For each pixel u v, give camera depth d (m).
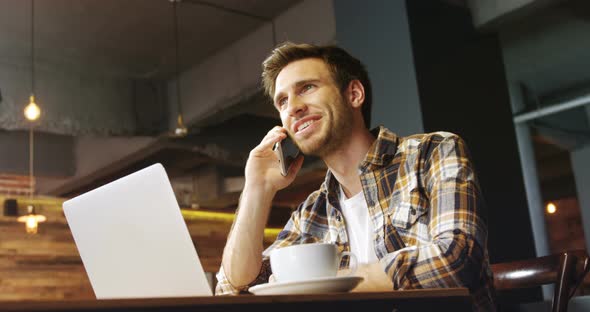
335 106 1.59
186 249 1.12
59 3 5.27
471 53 4.15
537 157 9.24
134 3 5.33
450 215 1.30
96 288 1.24
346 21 4.24
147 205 1.16
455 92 3.94
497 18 4.10
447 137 1.50
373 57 4.02
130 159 7.59
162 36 6.00
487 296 1.34
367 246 1.55
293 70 1.61
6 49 6.05
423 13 3.94
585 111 7.33
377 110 3.95
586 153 7.93
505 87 4.28
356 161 1.61
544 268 1.53
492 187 3.93
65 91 6.38
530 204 6.62
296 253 0.99
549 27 5.56
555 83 6.89
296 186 8.59
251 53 5.95
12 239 6.36
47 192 8.95
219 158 6.99
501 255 3.83
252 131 6.94
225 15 5.63
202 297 0.71
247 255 1.44
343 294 0.82
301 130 1.58
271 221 9.26
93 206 1.23
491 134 4.06
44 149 8.22
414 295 0.91
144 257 1.17
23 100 6.12
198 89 6.61
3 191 7.93
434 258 1.16
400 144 1.56
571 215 10.37
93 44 6.09
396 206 1.49
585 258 1.42
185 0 5.30
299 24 5.42
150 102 6.91
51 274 6.50
